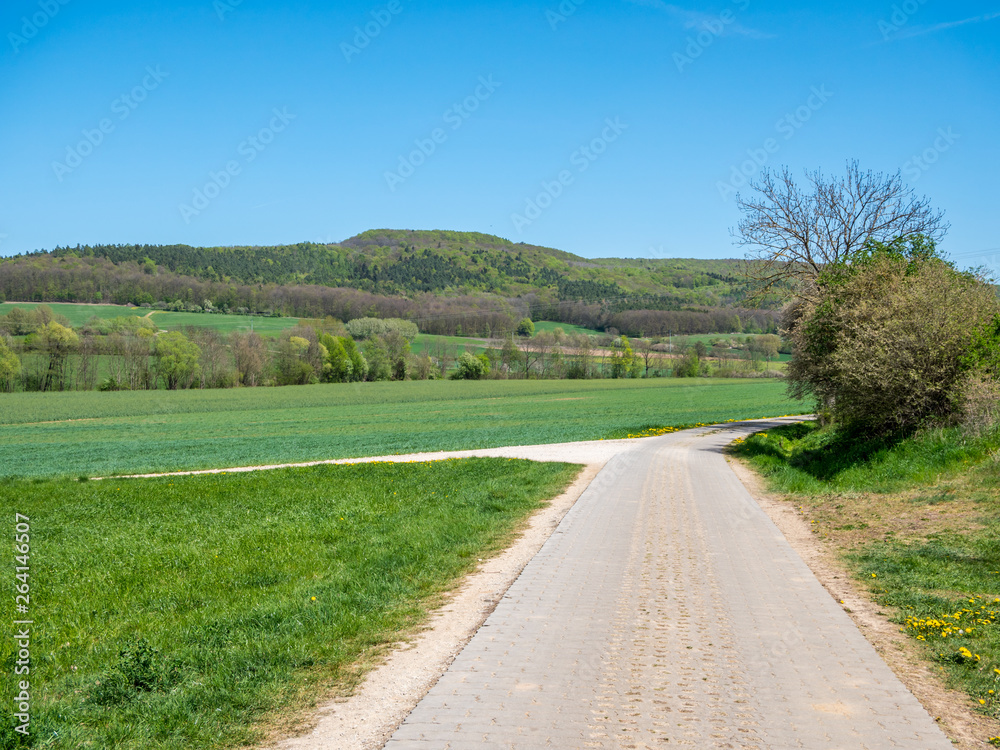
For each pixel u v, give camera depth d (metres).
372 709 4.95
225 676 5.53
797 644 6.02
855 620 6.71
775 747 4.21
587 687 5.16
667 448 26.98
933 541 9.41
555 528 11.58
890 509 11.66
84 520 14.09
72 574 9.47
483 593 7.92
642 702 4.89
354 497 15.61
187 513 14.45
